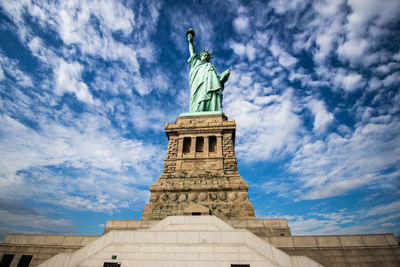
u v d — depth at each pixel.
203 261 17.23
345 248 20.84
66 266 17.44
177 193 37.03
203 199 35.91
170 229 19.48
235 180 39.06
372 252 20.34
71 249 23.80
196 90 61.12
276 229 26.14
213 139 48.12
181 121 51.75
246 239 17.92
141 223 27.36
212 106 58.03
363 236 21.25
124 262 17.56
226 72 65.38
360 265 20.03
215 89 59.38
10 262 23.53
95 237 24.44
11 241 24.66
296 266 16.25
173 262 17.36
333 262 20.42
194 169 42.50
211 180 39.16
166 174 42.47
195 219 19.89
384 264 19.72
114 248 18.22
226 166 42.50
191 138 47.16
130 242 18.47
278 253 16.94
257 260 16.84
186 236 18.50
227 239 18.09
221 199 35.69
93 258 17.81
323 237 21.73
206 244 17.97
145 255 17.80
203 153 45.12
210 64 65.19
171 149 46.53
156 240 18.48
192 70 66.50
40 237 24.80
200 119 51.34
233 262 17.02
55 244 24.25
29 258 23.56
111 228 27.34
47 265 17.33
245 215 33.31
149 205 35.75
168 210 34.94
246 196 35.59
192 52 73.62
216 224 19.45
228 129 47.00
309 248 21.34
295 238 22.05
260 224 26.64
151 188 38.03
